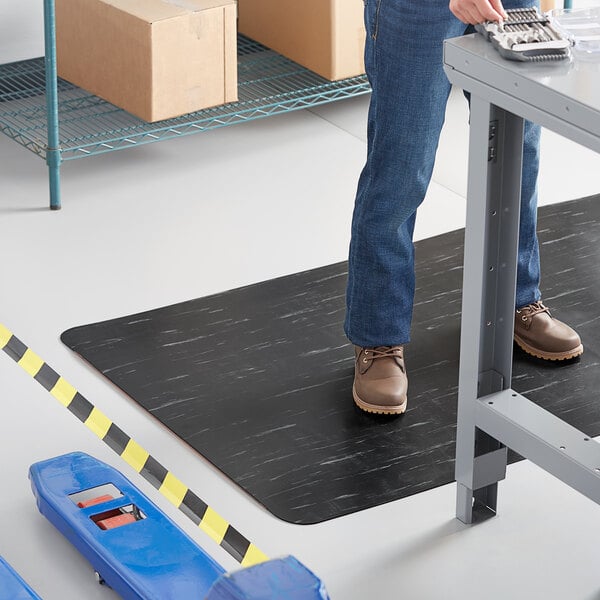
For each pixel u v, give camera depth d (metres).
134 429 3.38
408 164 3.19
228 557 2.89
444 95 3.15
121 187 4.78
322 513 3.04
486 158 2.61
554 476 2.88
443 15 3.01
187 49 4.66
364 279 3.38
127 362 3.67
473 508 3.04
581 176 4.89
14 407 3.45
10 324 3.86
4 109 5.34
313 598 1.47
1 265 4.20
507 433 2.77
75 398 3.51
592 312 3.92
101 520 2.91
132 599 2.66
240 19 5.57
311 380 3.59
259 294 4.05
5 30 5.57
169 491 3.13
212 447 3.29
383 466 3.22
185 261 4.26
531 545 2.93
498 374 2.86
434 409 3.45
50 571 2.84
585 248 4.30
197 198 4.71
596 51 2.54
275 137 5.20
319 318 3.90
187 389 3.54
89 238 4.40
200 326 3.86
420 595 2.77
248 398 3.50
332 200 4.71
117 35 4.70
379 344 3.44
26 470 3.19
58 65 5.10
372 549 2.92
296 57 5.30
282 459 3.24
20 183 4.80
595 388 3.54
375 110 3.19
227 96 4.85
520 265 3.60
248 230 4.47
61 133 5.16
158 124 5.24
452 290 4.06
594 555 2.90
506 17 2.64
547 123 2.39
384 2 3.05
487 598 2.77
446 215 4.57
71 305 3.97
